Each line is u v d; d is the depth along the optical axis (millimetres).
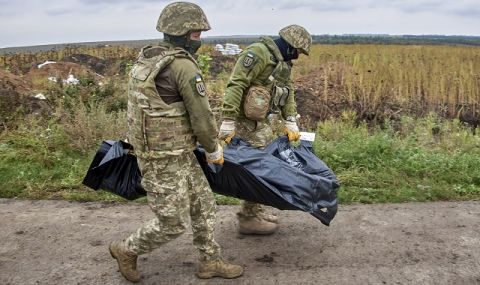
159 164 3277
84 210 5203
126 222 4887
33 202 5426
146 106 3174
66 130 7188
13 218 4969
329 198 3914
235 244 4367
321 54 17469
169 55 3143
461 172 6086
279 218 4938
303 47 4000
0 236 4559
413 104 11141
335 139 7672
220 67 17062
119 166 3750
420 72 11773
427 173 6105
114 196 5559
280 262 4051
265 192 3775
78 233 4629
